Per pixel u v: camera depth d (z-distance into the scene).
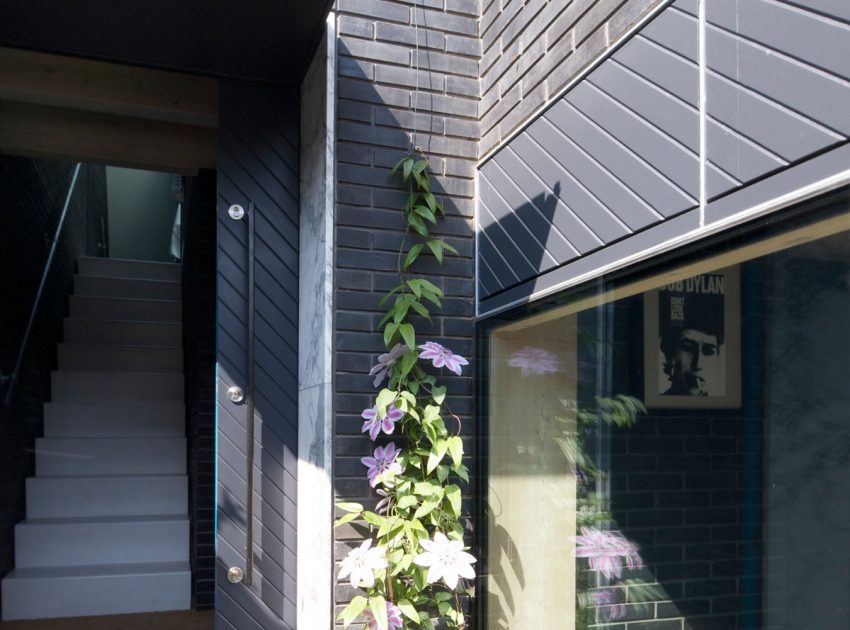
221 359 2.78
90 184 7.00
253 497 2.75
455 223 2.77
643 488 1.95
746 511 1.63
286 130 2.92
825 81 1.35
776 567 1.57
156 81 3.22
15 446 4.31
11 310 4.27
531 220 2.40
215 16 2.39
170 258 7.98
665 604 1.88
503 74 2.63
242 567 2.71
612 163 1.98
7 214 4.19
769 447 1.57
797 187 1.42
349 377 2.56
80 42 2.55
